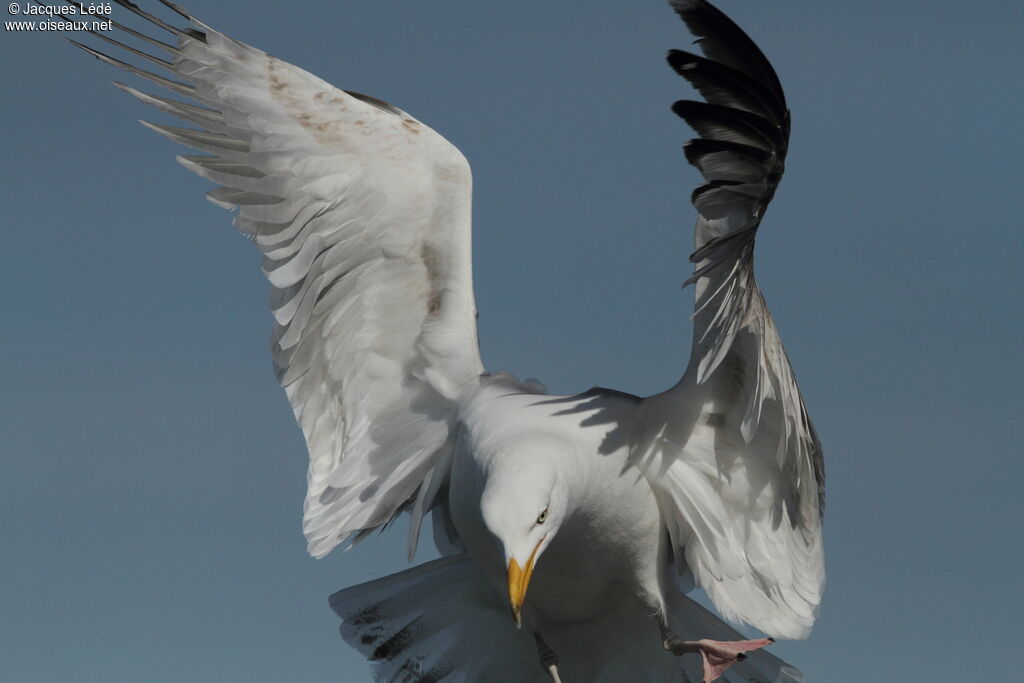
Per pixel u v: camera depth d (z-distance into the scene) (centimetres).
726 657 1304
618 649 1387
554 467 1226
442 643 1415
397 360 1420
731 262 1179
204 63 1424
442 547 1457
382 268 1409
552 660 1359
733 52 1132
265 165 1410
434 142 1402
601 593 1346
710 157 1138
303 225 1412
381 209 1398
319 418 1453
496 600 1366
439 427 1397
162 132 1434
